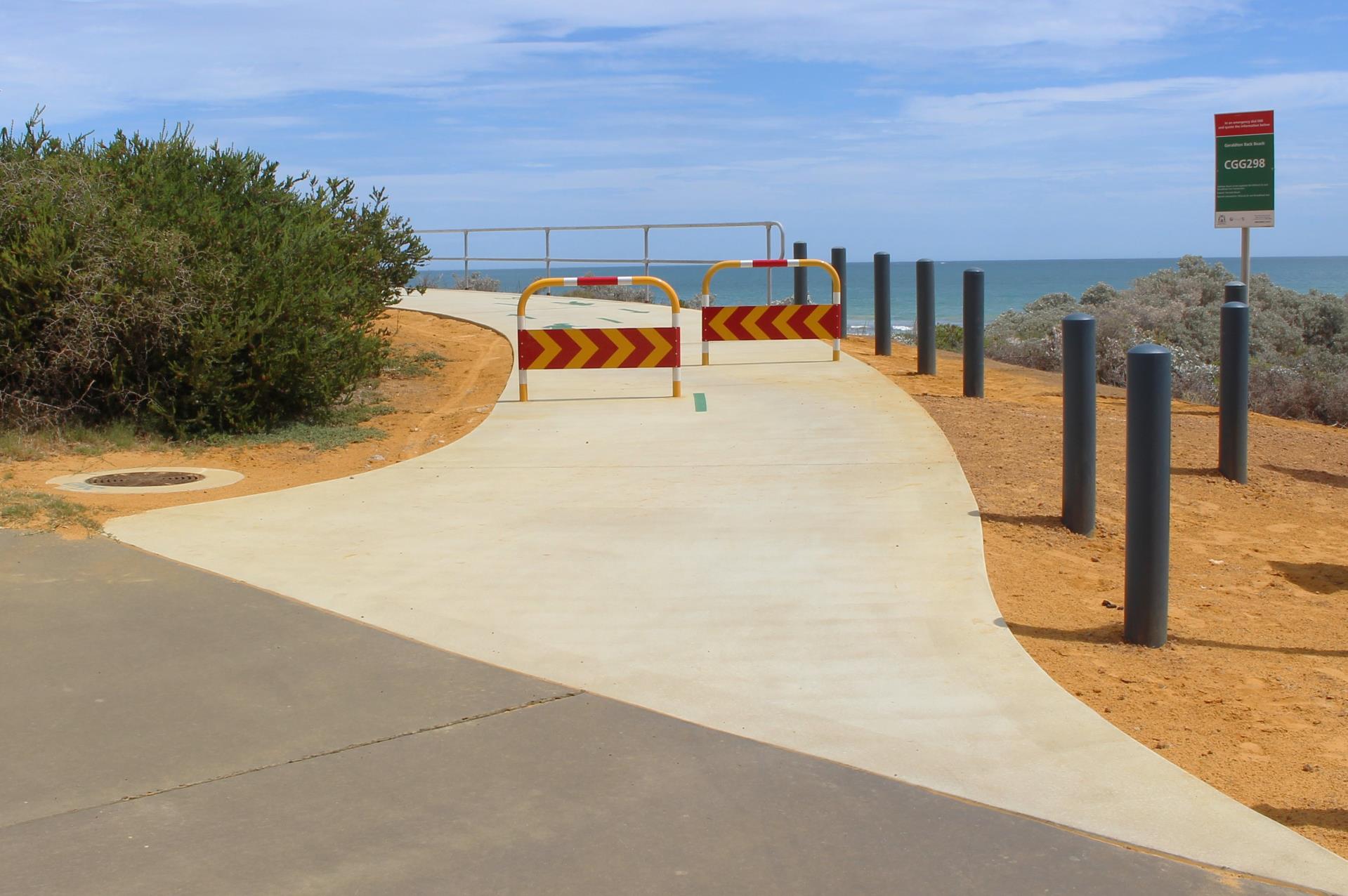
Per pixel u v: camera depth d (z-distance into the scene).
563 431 11.30
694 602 6.35
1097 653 5.86
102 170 11.92
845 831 3.94
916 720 4.84
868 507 8.36
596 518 8.17
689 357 16.11
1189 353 18.77
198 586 6.49
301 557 7.16
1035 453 10.26
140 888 3.54
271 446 11.20
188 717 4.79
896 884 3.62
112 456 10.34
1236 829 3.98
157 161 12.92
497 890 3.57
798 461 9.86
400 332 18.67
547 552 7.32
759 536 7.66
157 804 4.07
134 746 4.52
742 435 10.93
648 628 5.93
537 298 25.05
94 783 4.22
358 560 7.11
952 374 14.78
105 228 11.02
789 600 6.38
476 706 4.92
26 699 4.93
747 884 3.61
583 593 6.50
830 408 12.09
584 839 3.87
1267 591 7.21
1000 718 4.87
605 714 4.87
